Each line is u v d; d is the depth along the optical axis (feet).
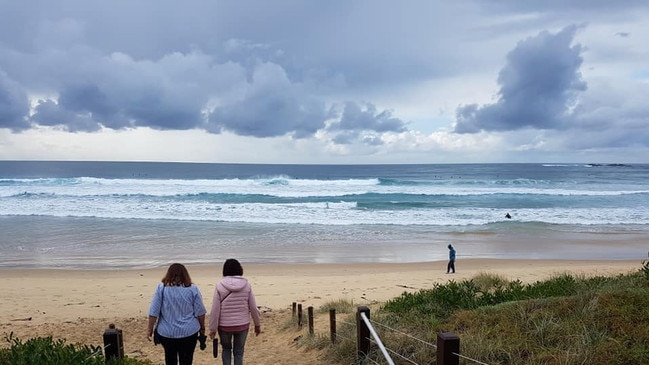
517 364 16.16
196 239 85.30
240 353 20.44
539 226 102.37
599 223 106.63
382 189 167.63
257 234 90.84
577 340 16.46
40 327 35.60
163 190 155.84
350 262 68.69
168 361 18.08
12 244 79.56
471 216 113.80
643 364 14.58
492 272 58.95
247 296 20.54
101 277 58.18
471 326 20.67
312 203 129.80
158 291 18.02
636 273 28.81
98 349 17.88
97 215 111.04
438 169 431.43
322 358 23.26
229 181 179.11
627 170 385.50
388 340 20.65
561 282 28.27
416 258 71.97
